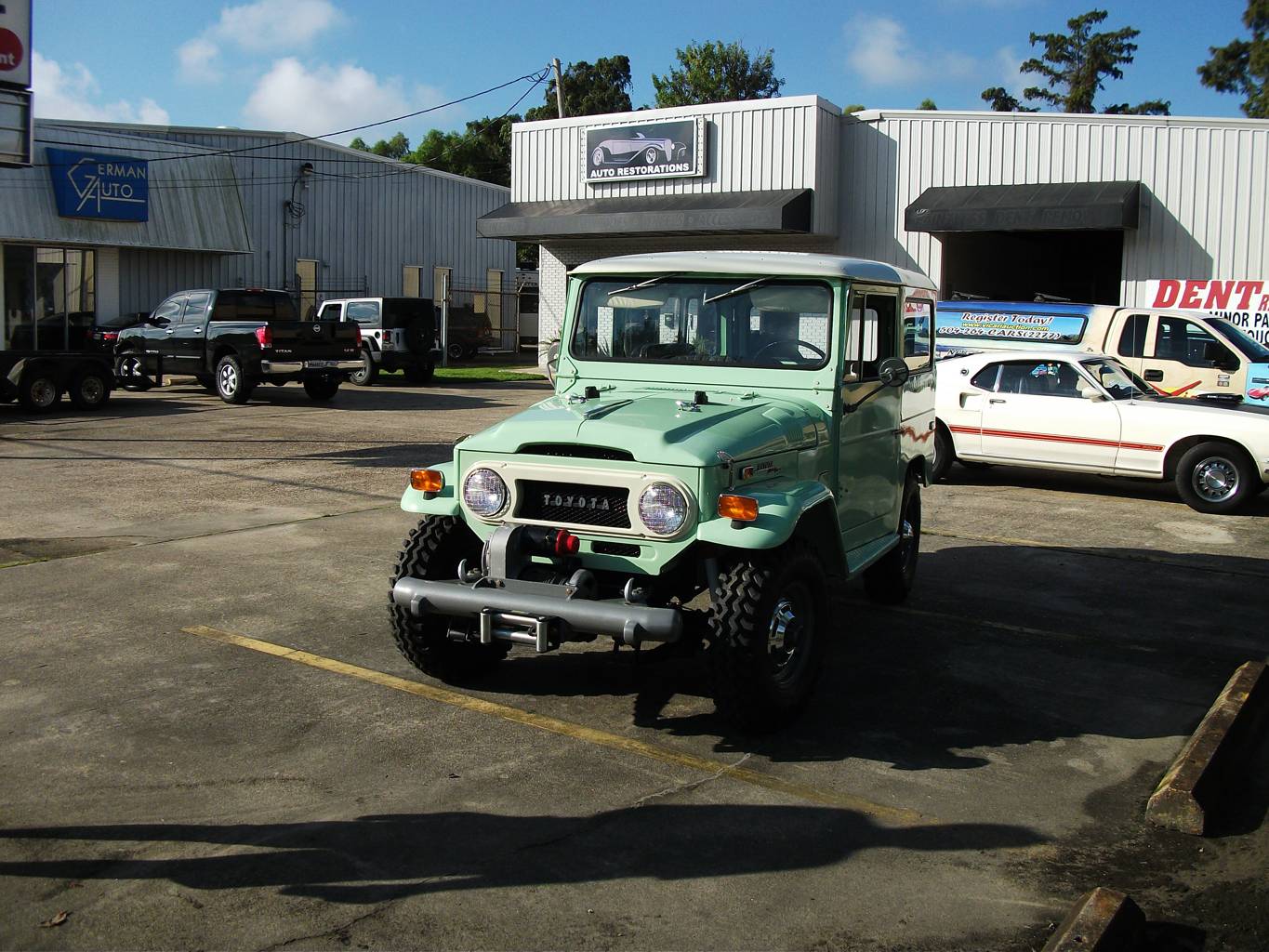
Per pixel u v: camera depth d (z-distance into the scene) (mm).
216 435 15188
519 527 5086
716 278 5895
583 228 22984
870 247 21969
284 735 5020
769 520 4777
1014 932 3578
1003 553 9125
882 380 6035
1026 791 4648
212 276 30078
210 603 7113
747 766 4809
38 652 6117
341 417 17766
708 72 53969
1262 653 6602
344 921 3516
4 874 3779
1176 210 19172
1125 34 56781
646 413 5258
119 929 3449
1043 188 19906
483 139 60906
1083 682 6035
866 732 5254
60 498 10500
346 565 8133
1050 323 14852
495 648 5793
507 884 3766
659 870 3889
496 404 20547
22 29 13133
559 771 4699
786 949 3432
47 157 25188
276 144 32000
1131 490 12477
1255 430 10820
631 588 4781
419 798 4414
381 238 35625
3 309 25094
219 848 3977
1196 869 4031
